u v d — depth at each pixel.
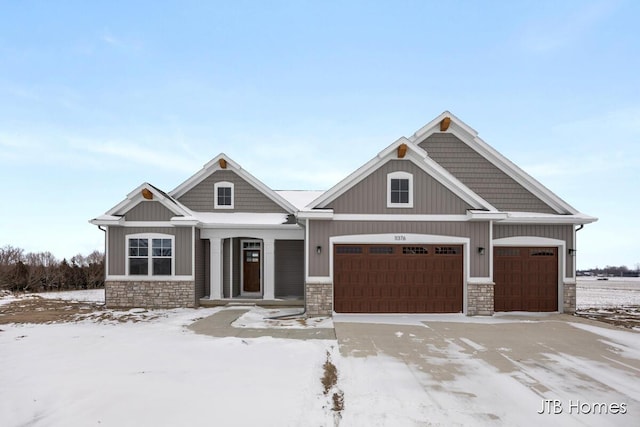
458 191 13.00
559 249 14.02
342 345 8.84
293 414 5.19
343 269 13.02
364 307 12.98
